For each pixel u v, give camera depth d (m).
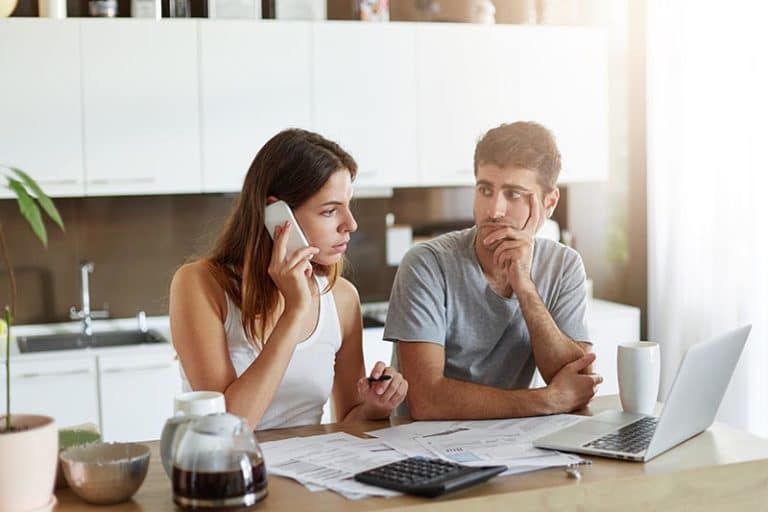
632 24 4.52
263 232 2.07
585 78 4.27
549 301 2.34
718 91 3.88
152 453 1.84
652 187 4.29
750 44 3.71
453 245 2.29
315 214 2.06
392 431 1.96
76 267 4.03
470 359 2.28
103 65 3.69
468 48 4.10
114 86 3.71
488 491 1.57
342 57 3.95
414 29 4.03
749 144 3.74
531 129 2.22
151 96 3.75
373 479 1.58
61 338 3.87
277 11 3.92
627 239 4.61
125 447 1.60
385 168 4.03
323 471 1.66
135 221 4.09
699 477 1.69
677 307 4.18
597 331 4.15
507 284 2.29
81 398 3.55
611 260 4.61
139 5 3.78
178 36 3.76
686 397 1.76
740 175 3.80
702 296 4.07
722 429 1.97
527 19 4.31
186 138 3.80
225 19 3.83
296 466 1.70
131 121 3.74
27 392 3.49
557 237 4.38
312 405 2.18
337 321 2.25
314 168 2.05
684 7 4.04
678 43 4.08
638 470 1.68
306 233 2.07
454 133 4.11
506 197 2.21
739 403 3.80
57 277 4.01
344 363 2.30
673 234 4.16
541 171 2.20
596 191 4.57
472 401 2.05
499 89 4.16
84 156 3.70
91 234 4.04
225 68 3.82
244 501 1.48
